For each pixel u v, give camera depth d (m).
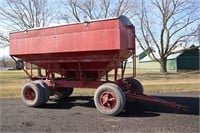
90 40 10.74
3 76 38.78
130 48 11.51
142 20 44.38
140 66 76.50
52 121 9.30
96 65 11.37
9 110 11.27
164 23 44.19
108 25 10.41
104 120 9.41
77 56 11.31
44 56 12.05
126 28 11.04
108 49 10.41
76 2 39.41
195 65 54.25
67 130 8.17
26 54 12.30
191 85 20.12
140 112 10.54
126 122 9.07
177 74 39.03
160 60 45.66
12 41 12.70
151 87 18.91
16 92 17.06
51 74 12.62
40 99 11.75
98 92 10.38
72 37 11.12
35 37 12.05
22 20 36.69
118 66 11.50
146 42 45.16
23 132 8.00
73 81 12.09
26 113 10.65
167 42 44.88
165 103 10.51
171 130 7.99
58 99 13.88
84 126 8.62
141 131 7.96
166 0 43.84
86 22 10.81
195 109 10.89
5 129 8.30
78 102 13.05
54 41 11.55
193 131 7.86
